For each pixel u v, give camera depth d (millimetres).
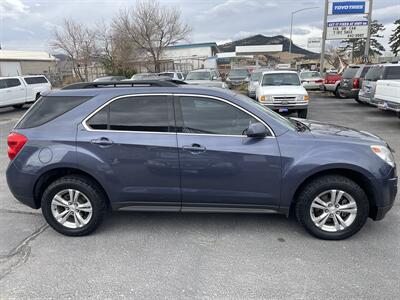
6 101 16094
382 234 3596
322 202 3461
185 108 3512
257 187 3443
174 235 3686
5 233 3809
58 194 3652
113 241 3586
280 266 3061
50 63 47469
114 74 36062
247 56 66562
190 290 2760
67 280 2924
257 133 3318
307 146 3377
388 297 2625
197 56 55500
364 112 12922
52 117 3637
